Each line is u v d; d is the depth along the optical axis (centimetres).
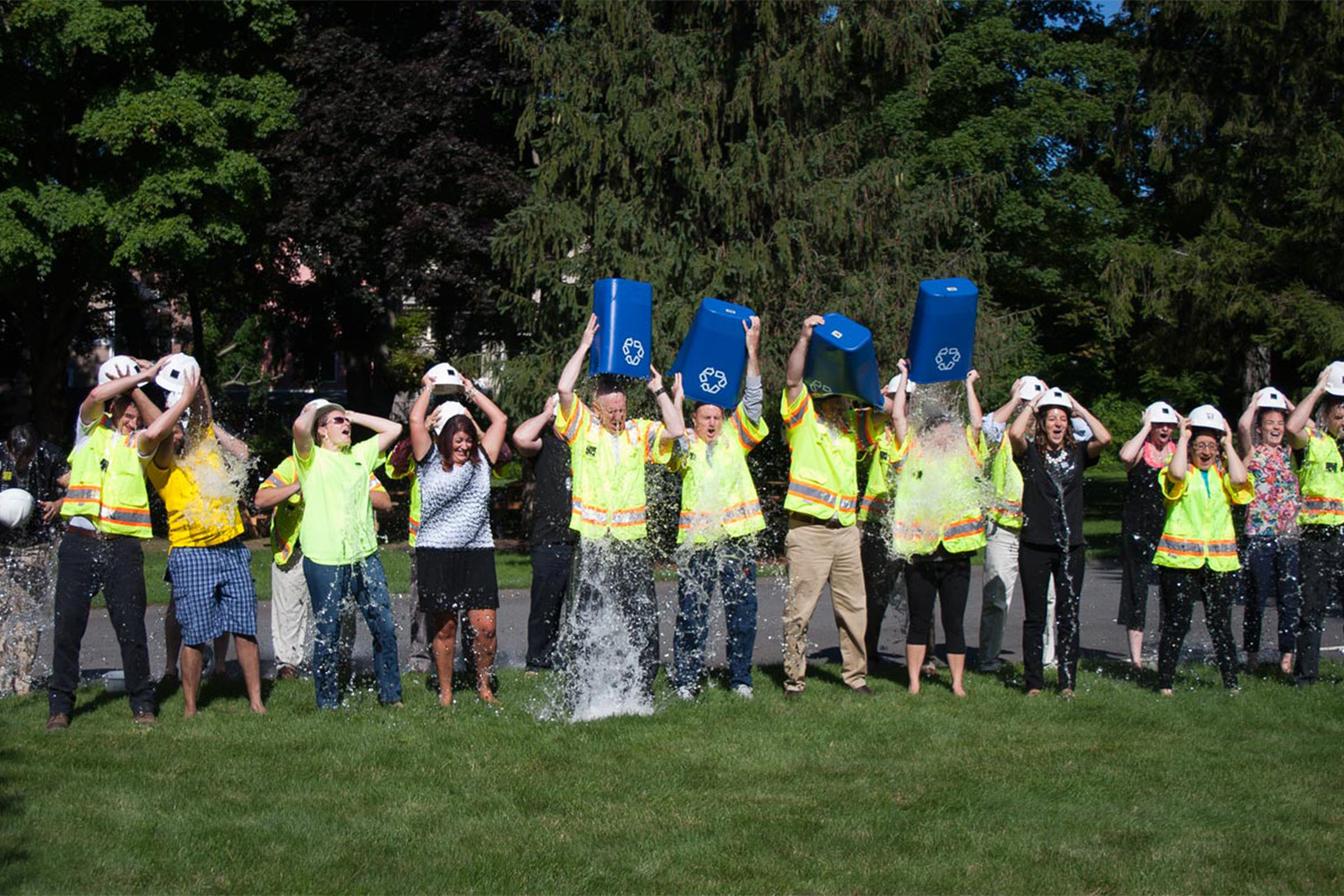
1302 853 507
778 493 1827
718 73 1692
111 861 487
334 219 1947
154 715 715
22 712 733
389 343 3133
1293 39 2092
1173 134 2281
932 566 795
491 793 577
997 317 1822
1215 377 2728
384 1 2077
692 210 1673
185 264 1989
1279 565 897
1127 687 826
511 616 1222
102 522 703
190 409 734
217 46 2123
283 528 845
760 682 830
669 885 471
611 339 730
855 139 1756
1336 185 1880
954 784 595
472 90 1958
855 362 748
